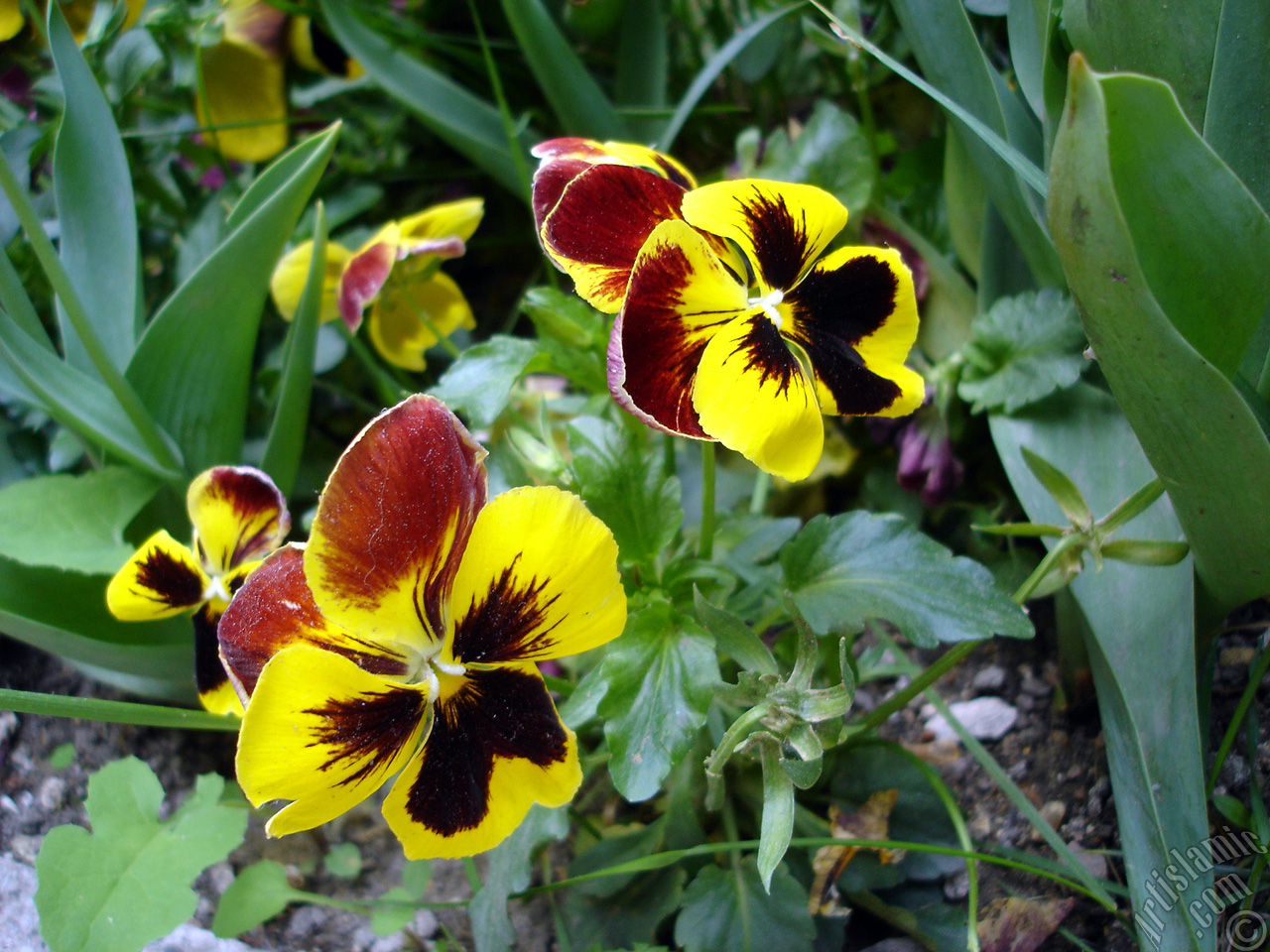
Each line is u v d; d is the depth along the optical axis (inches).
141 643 12.5
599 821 11.9
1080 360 11.6
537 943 11.4
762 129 17.7
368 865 12.3
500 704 8.5
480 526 7.9
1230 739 10.5
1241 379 9.5
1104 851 11.2
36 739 13.1
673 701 9.4
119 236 12.5
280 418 12.8
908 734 12.5
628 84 16.9
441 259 13.1
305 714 7.6
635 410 8.2
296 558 8.2
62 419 11.9
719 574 10.6
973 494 14.1
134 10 14.7
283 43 16.3
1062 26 9.9
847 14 13.1
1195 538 9.3
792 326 9.1
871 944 11.1
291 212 11.7
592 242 9.1
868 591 10.0
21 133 13.3
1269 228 8.0
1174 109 7.5
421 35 16.4
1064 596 12.1
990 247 12.5
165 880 10.2
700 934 10.1
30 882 11.7
